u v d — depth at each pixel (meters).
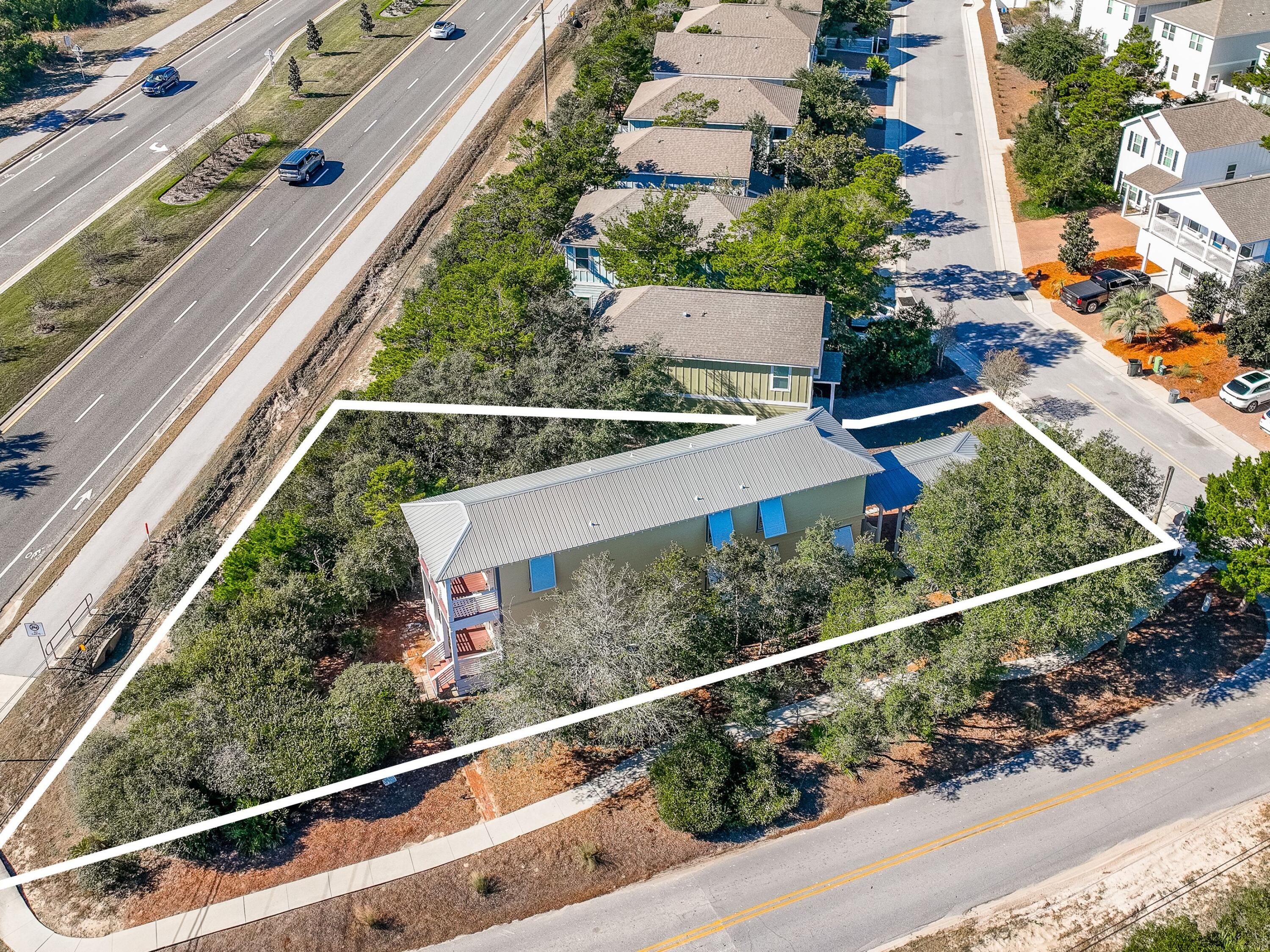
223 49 96.31
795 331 48.12
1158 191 58.69
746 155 63.47
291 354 59.28
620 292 51.22
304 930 32.09
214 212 72.38
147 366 58.66
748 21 81.12
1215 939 29.42
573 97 75.50
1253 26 73.06
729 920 32.25
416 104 85.50
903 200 58.19
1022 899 32.47
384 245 68.44
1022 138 70.56
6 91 87.81
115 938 32.19
